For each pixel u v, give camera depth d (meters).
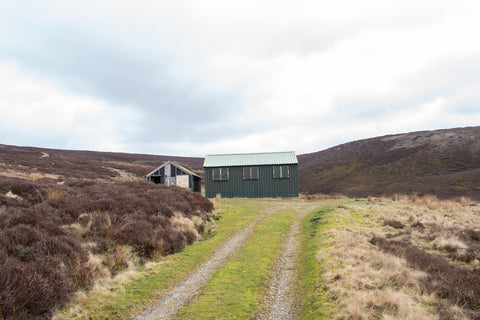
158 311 8.42
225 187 42.97
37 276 7.83
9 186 16.55
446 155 86.19
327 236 14.76
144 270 11.61
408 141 105.44
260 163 43.06
